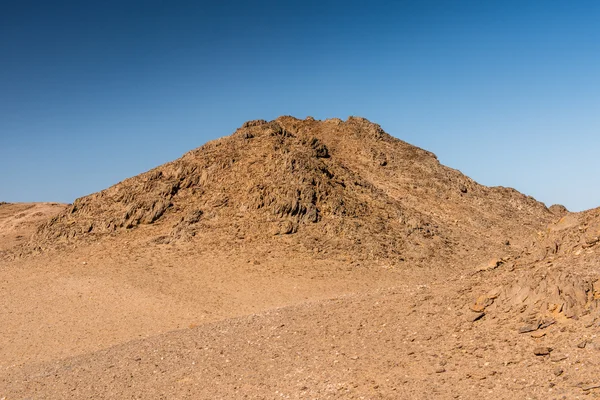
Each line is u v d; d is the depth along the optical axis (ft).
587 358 59.82
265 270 195.72
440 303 86.12
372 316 89.56
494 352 67.72
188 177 259.80
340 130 342.03
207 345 95.50
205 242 218.79
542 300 72.49
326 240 217.56
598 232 83.66
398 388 66.18
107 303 171.42
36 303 175.32
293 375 76.54
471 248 235.81
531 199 345.31
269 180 242.99
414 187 295.89
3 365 127.44
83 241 234.79
